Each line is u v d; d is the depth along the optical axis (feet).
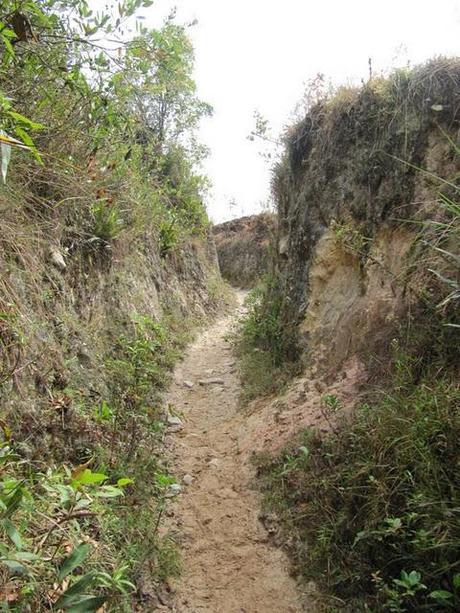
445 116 13.19
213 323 32.58
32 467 8.73
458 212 10.41
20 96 11.27
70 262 14.73
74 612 5.13
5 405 9.02
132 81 15.19
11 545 6.27
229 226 79.51
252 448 13.92
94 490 7.41
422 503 7.77
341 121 17.70
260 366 19.36
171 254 31.45
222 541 10.77
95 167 15.17
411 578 6.98
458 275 10.56
